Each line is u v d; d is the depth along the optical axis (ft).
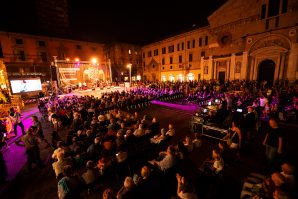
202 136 29.53
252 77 77.30
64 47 131.13
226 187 15.96
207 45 105.70
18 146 30.01
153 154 22.49
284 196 9.77
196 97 59.72
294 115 34.68
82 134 26.16
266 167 18.89
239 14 79.77
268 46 70.44
